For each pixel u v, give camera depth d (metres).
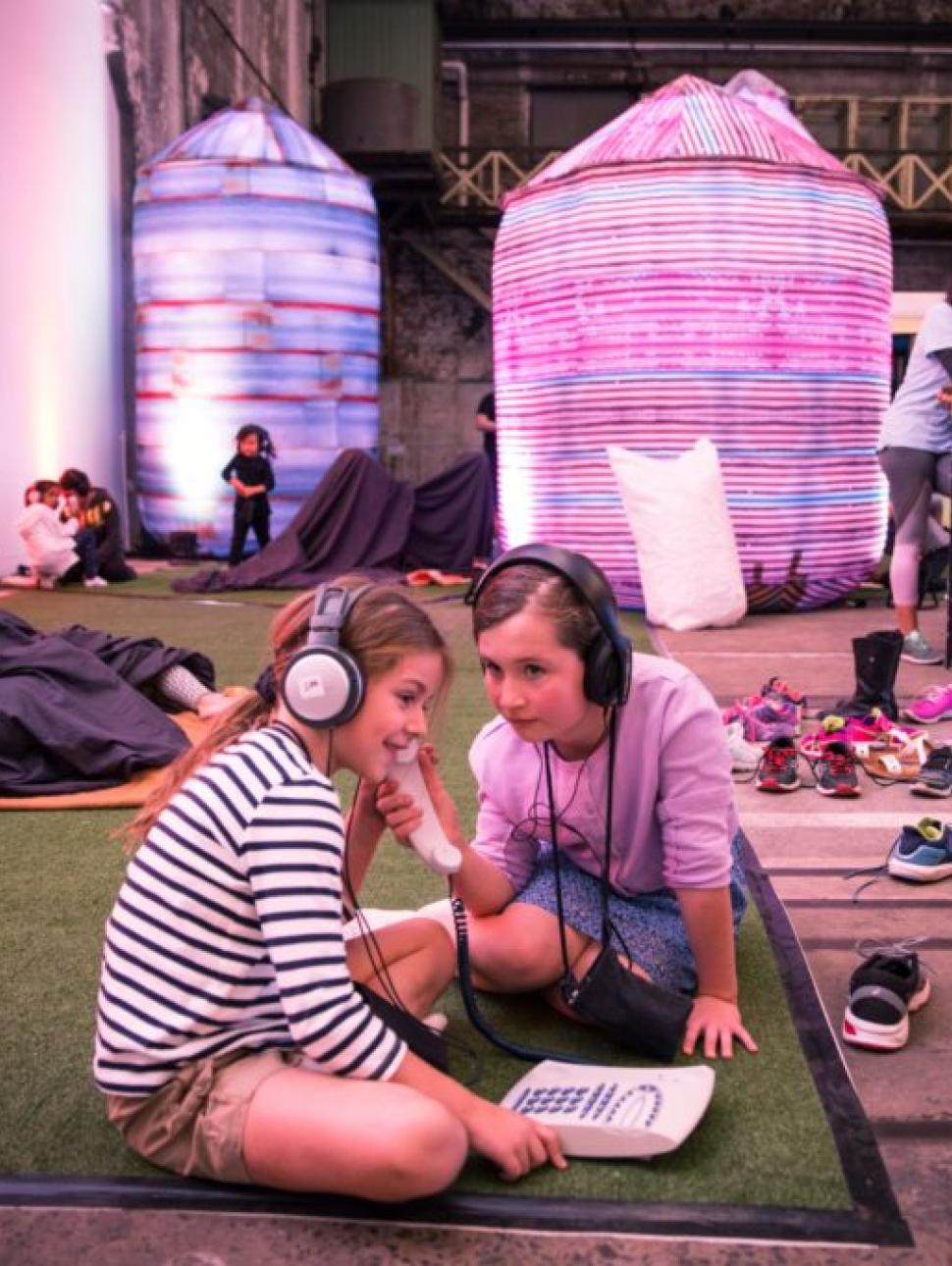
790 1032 2.28
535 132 19.19
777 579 7.64
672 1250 1.68
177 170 11.26
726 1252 1.68
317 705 1.68
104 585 9.64
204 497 11.57
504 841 2.35
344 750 1.79
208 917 1.71
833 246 7.48
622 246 7.34
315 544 9.53
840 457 7.71
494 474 10.45
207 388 11.42
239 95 14.72
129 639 4.69
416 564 9.80
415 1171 1.63
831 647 6.48
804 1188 1.81
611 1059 2.19
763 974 2.54
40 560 9.47
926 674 5.49
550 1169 1.86
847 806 3.70
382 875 3.08
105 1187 1.81
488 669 1.98
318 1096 1.67
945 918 2.85
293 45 16.61
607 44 18.84
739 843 2.53
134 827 1.87
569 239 7.49
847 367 7.63
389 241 18.41
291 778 1.69
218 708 4.54
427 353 19.12
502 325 8.04
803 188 7.39
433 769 2.07
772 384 7.43
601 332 7.45
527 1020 2.35
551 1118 1.88
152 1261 1.67
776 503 7.55
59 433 11.27
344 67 17.77
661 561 7.11
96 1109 2.05
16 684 3.90
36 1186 1.82
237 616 7.76
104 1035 1.76
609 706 2.01
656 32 18.70
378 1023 1.71
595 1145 1.87
